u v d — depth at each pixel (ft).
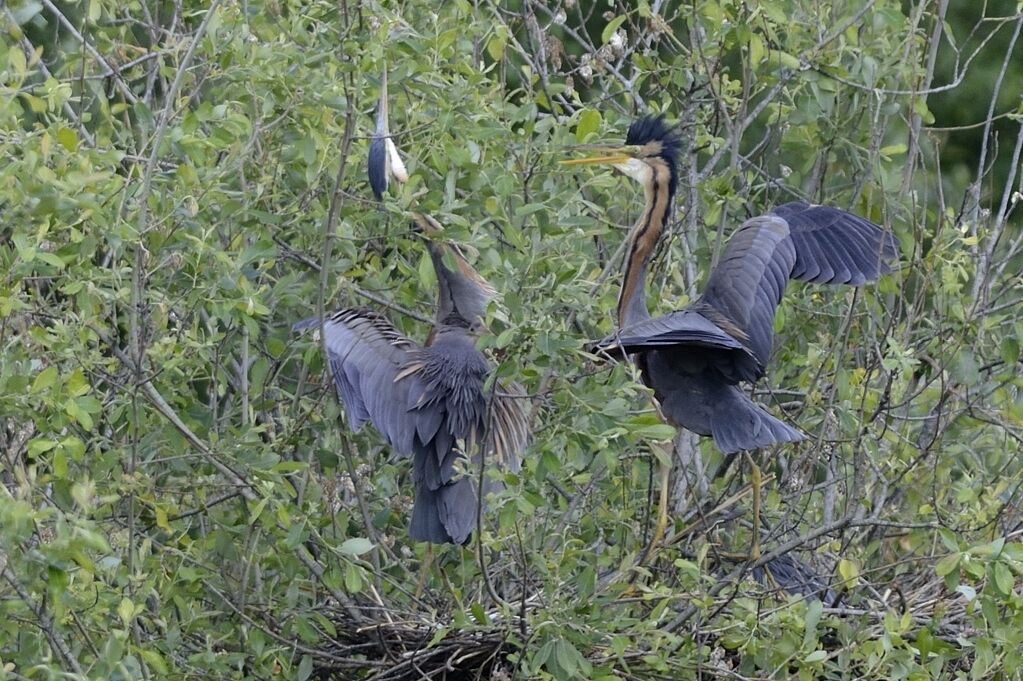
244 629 34.81
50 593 27.35
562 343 29.01
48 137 30.42
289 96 35.91
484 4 45.19
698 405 36.68
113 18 41.16
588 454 36.32
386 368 37.09
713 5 40.68
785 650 32.12
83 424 30.55
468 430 36.86
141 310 33.35
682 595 32.89
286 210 38.83
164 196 34.37
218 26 34.55
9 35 35.32
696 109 44.50
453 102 36.83
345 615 37.19
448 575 38.68
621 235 44.32
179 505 38.14
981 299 40.81
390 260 38.73
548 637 31.63
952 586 31.55
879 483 40.52
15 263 31.27
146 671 31.07
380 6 34.30
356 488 37.17
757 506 36.29
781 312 40.32
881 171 41.14
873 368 39.47
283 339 42.14
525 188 39.63
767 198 46.03
